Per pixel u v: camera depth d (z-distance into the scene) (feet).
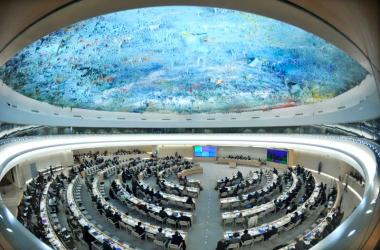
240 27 74.95
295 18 13.60
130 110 107.96
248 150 107.96
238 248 39.24
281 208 52.37
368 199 15.64
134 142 109.09
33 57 63.87
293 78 80.23
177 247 38.04
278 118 91.71
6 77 59.77
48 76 72.84
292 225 43.68
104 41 76.02
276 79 85.71
